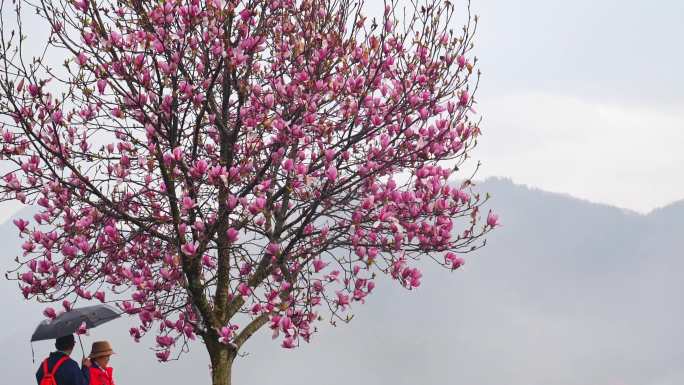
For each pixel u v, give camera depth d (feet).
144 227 34.78
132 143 36.76
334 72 35.96
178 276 34.68
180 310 37.29
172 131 34.96
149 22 33.53
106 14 34.71
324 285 36.50
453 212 35.40
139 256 40.40
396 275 35.12
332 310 35.70
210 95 36.50
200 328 37.04
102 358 31.42
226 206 32.60
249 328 38.58
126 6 34.88
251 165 33.14
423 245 34.96
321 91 34.83
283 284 34.53
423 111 35.86
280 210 38.68
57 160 36.42
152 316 36.09
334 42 35.17
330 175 33.30
